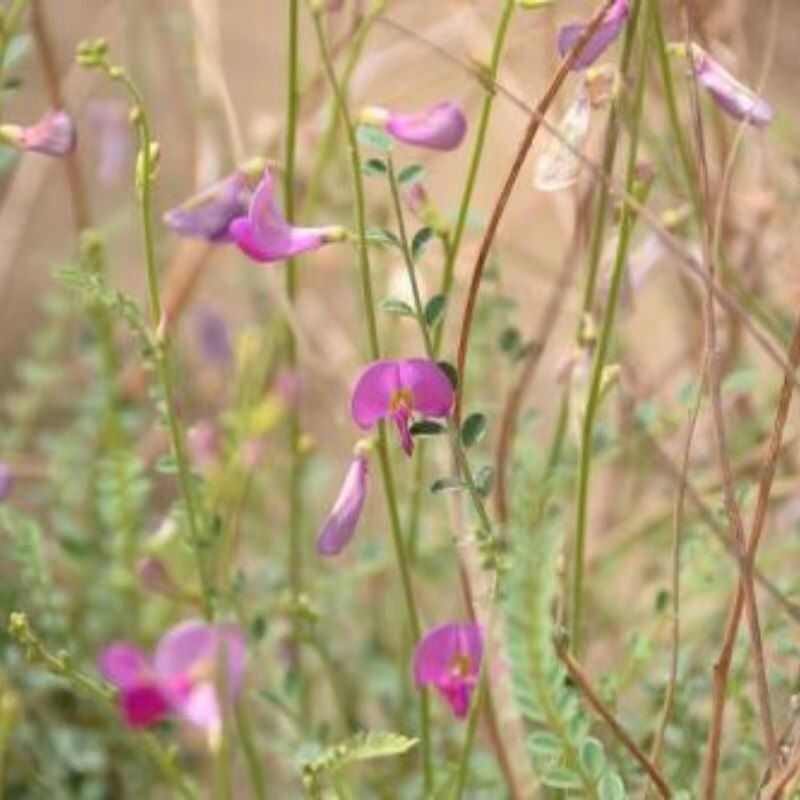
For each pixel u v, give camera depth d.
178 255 0.69
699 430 0.61
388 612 0.64
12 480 0.59
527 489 0.47
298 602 0.56
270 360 0.61
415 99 0.70
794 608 0.49
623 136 0.56
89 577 0.63
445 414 0.47
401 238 0.48
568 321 0.67
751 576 0.47
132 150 0.69
